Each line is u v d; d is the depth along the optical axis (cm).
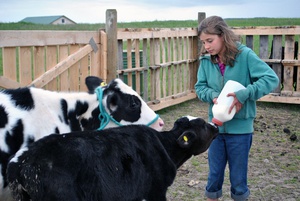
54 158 283
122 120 378
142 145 340
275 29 967
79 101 365
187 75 1042
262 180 554
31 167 276
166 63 929
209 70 412
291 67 967
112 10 678
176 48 973
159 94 915
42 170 277
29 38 520
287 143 713
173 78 972
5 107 321
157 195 347
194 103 1026
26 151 286
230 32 386
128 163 322
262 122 849
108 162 308
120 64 805
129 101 377
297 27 945
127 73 823
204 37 390
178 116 888
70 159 288
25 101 333
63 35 578
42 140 292
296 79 984
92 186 294
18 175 278
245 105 392
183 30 988
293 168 597
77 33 607
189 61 1030
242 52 391
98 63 661
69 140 298
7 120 319
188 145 369
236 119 396
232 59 390
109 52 687
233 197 412
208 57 411
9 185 285
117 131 333
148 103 879
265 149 679
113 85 378
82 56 617
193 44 1053
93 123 373
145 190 338
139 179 330
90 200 293
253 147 688
